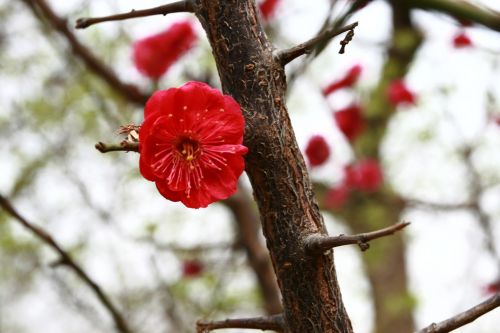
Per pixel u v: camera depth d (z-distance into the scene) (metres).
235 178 2.34
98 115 7.29
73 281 7.17
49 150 7.44
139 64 6.29
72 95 7.43
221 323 2.38
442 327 2.12
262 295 7.16
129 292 7.39
